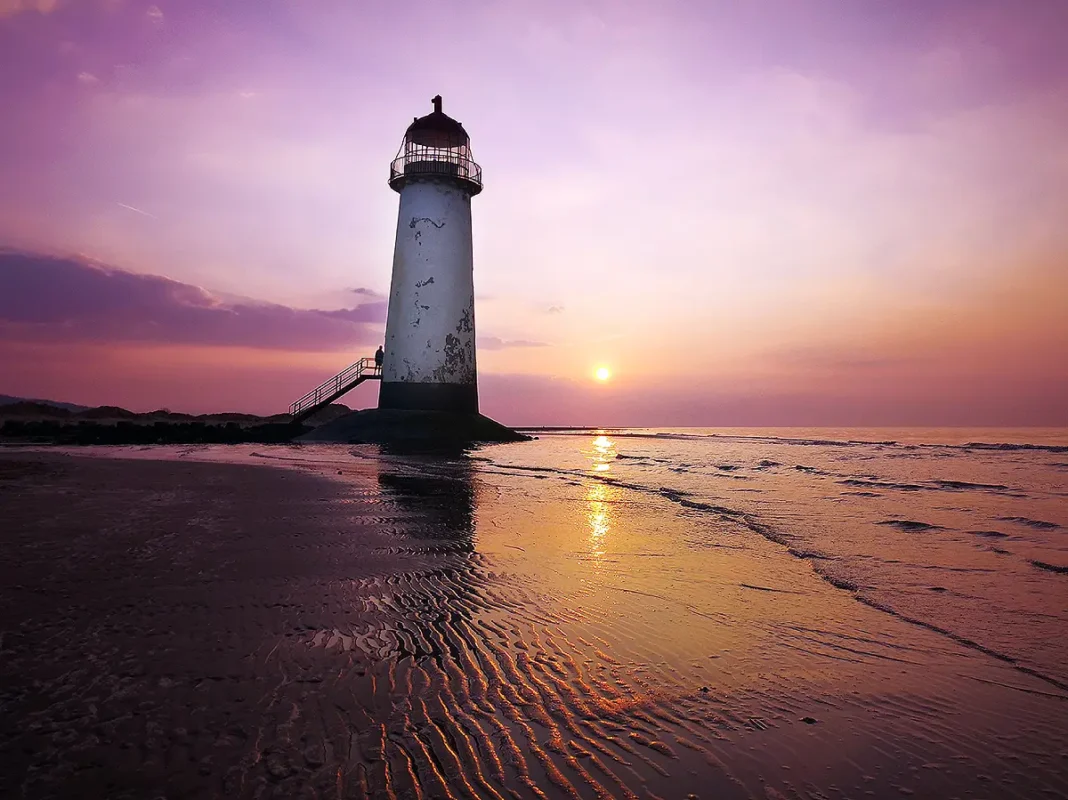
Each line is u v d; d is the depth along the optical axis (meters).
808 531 11.13
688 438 70.94
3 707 3.96
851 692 4.66
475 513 12.65
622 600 6.90
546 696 4.49
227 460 24.48
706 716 4.25
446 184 41.56
